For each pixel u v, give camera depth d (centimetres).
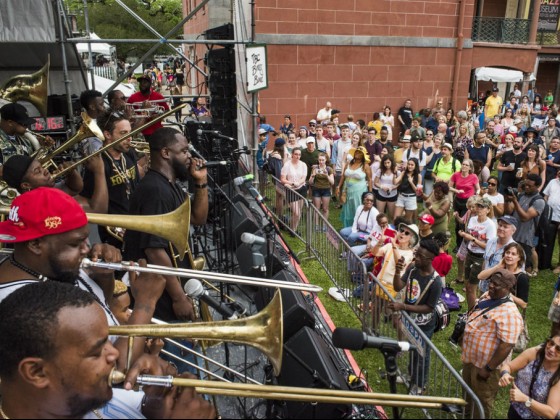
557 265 820
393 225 866
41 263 192
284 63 1401
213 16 1616
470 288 649
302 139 1131
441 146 1020
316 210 743
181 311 322
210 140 806
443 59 1563
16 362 139
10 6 654
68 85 712
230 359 448
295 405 343
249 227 625
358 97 1501
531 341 593
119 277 389
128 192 477
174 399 181
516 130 1449
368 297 548
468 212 693
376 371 505
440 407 243
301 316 411
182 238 267
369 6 1438
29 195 191
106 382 151
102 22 3612
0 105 552
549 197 805
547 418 353
